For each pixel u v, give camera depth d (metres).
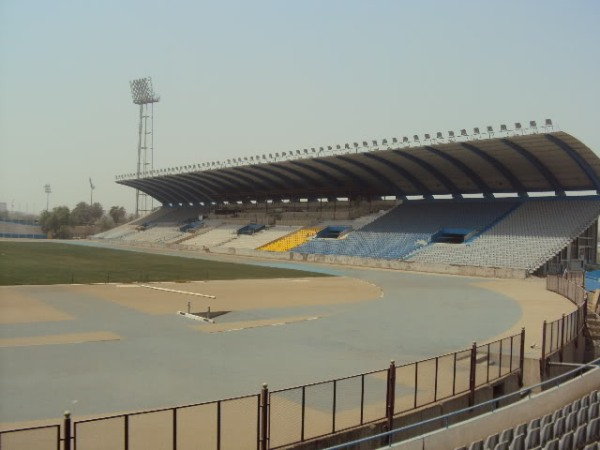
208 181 106.25
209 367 18.80
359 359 20.16
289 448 11.55
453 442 12.52
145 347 22.02
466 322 28.73
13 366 18.61
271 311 32.28
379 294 41.66
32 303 33.50
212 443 11.55
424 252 69.00
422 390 15.78
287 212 104.25
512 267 58.12
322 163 76.88
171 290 40.88
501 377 17.55
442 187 79.44
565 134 51.28
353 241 80.75
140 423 12.62
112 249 99.56
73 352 20.88
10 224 173.12
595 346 26.67
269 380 17.14
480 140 56.09
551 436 13.38
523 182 69.44
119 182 121.25
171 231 120.19
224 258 81.75
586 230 66.00
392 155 67.56
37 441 10.88
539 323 28.14
